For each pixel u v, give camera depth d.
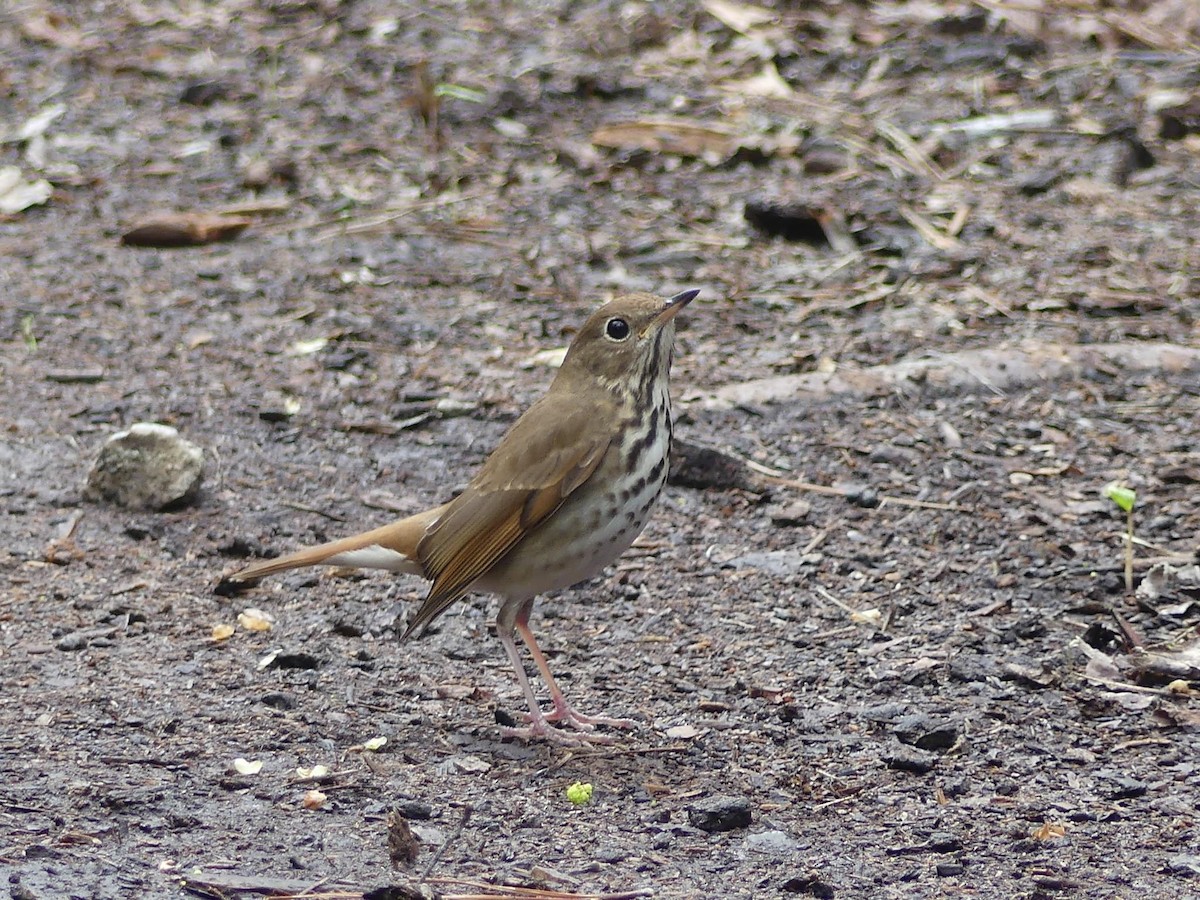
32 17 24.45
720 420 13.14
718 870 7.21
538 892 6.93
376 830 7.55
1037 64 20.64
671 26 22.28
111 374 14.20
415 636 10.00
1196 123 18.92
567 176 18.70
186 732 8.56
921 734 8.55
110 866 7.10
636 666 9.63
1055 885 7.06
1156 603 10.22
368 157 19.44
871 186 17.89
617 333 8.55
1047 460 12.41
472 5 23.75
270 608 10.31
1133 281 15.60
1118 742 8.55
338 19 23.55
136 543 11.21
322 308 15.62
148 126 20.62
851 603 10.42
